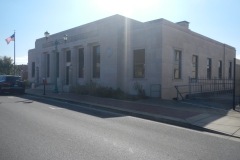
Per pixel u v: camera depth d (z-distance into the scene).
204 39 26.88
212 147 7.24
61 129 8.98
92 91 22.36
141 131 9.09
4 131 8.53
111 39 24.09
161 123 11.02
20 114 12.07
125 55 23.27
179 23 25.95
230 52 33.78
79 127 9.40
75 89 24.95
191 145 7.39
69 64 31.22
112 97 20.27
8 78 24.58
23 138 7.66
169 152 6.62
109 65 24.25
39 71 37.66
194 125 10.14
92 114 12.80
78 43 28.84
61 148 6.71
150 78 20.95
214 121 10.95
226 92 28.59
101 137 8.00
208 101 18.34
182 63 22.70
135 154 6.37
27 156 6.04
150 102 17.39
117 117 12.19
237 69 16.45
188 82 23.58
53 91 27.48
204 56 26.80
